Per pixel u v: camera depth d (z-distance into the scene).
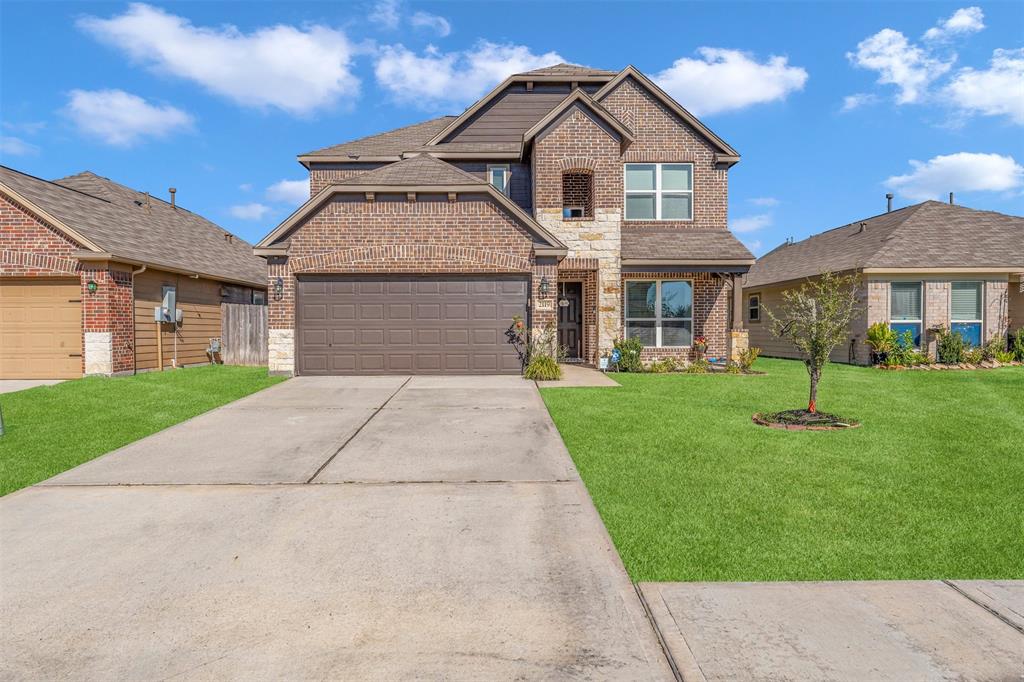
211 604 3.19
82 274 12.83
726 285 15.73
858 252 18.05
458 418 8.22
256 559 3.75
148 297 14.57
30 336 13.07
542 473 5.62
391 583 3.43
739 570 3.60
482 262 12.91
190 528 4.27
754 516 4.45
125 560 3.74
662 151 16.31
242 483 5.36
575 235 14.48
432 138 17.73
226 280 18.06
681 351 15.78
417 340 13.00
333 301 12.96
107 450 6.57
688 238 15.71
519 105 18.06
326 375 12.97
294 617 3.06
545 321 12.95
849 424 7.51
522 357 13.03
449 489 5.16
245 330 17.48
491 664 2.66
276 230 12.66
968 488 5.06
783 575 3.55
